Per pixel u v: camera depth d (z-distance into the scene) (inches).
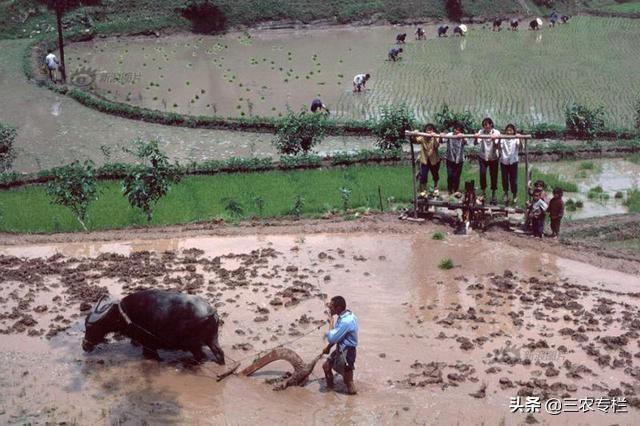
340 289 602.5
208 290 594.2
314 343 513.3
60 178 810.2
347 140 1255.5
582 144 1130.0
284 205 871.1
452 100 1487.5
